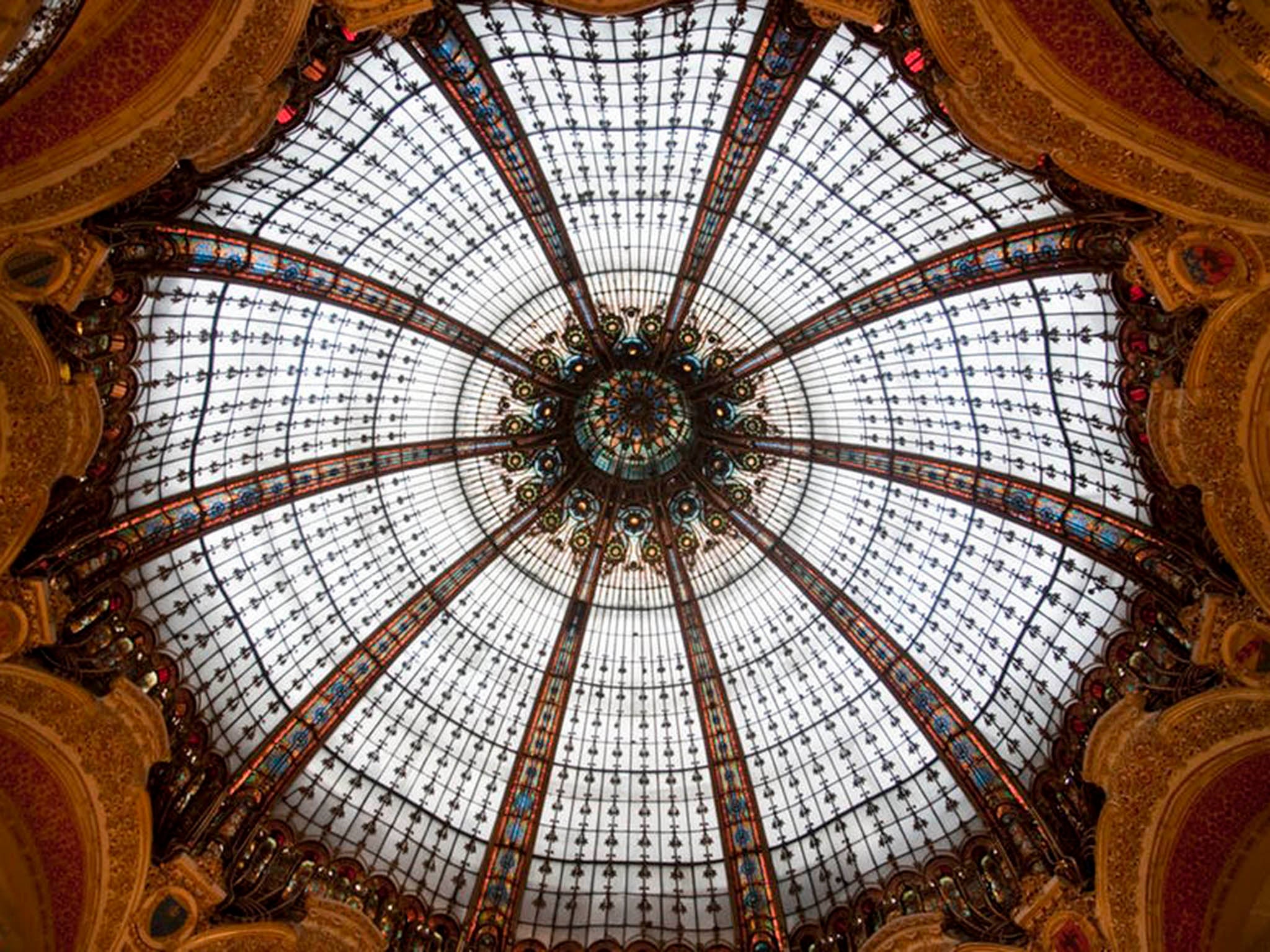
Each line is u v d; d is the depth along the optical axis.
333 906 18.39
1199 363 14.09
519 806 21.47
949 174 17.22
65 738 15.63
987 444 20.25
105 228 14.18
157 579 18.44
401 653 21.69
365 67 15.95
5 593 14.55
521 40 16.52
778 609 22.88
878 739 21.56
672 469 23.36
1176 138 12.67
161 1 12.55
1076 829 17.95
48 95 12.52
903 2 13.66
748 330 21.89
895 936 18.48
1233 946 16.11
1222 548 14.70
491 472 22.59
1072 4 12.52
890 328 20.30
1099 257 15.47
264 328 18.75
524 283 21.03
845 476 22.20
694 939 20.52
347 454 20.97
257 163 16.02
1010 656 20.41
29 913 15.59
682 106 17.78
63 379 14.39
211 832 17.86
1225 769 15.88
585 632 23.11
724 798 21.86
